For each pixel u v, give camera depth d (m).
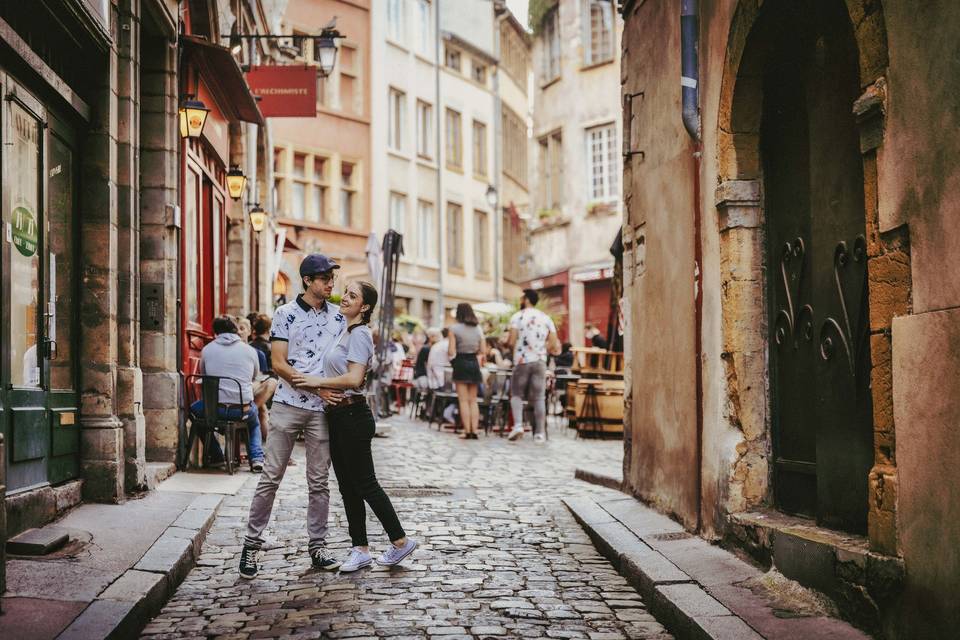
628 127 10.11
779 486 6.75
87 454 8.30
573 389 19.48
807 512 6.34
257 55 20.31
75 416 8.16
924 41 4.36
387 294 18.02
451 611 5.92
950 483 4.19
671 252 8.49
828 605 5.24
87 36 7.96
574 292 32.31
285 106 16.23
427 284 40.28
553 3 33.25
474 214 44.91
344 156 35.94
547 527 8.65
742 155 7.00
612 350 18.47
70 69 8.22
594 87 31.64
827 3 5.95
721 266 7.11
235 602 6.16
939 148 4.26
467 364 16.78
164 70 10.58
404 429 18.73
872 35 4.77
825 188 6.00
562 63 32.69
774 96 6.80
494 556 7.47
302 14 34.34
